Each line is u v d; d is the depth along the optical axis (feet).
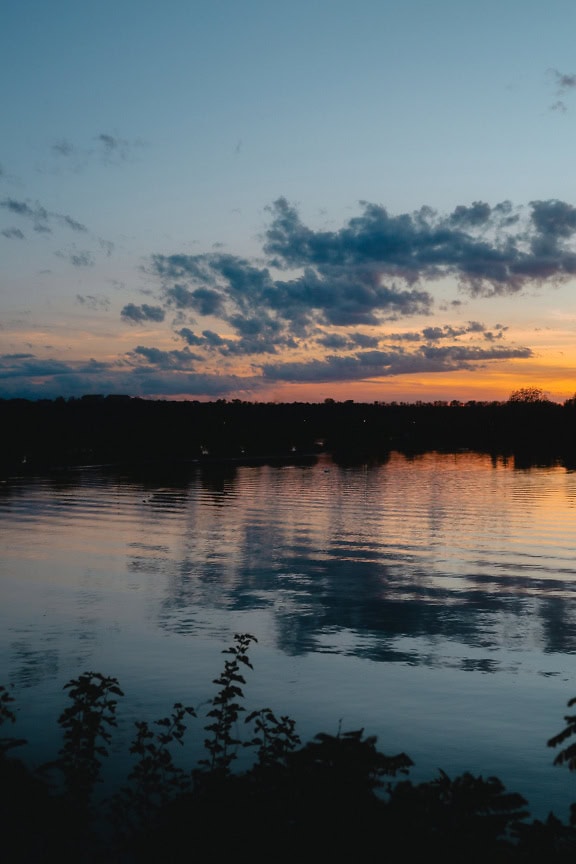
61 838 33.01
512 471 511.81
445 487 381.60
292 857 23.65
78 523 227.20
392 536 201.67
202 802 29.35
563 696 74.13
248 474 478.59
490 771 56.95
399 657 87.61
